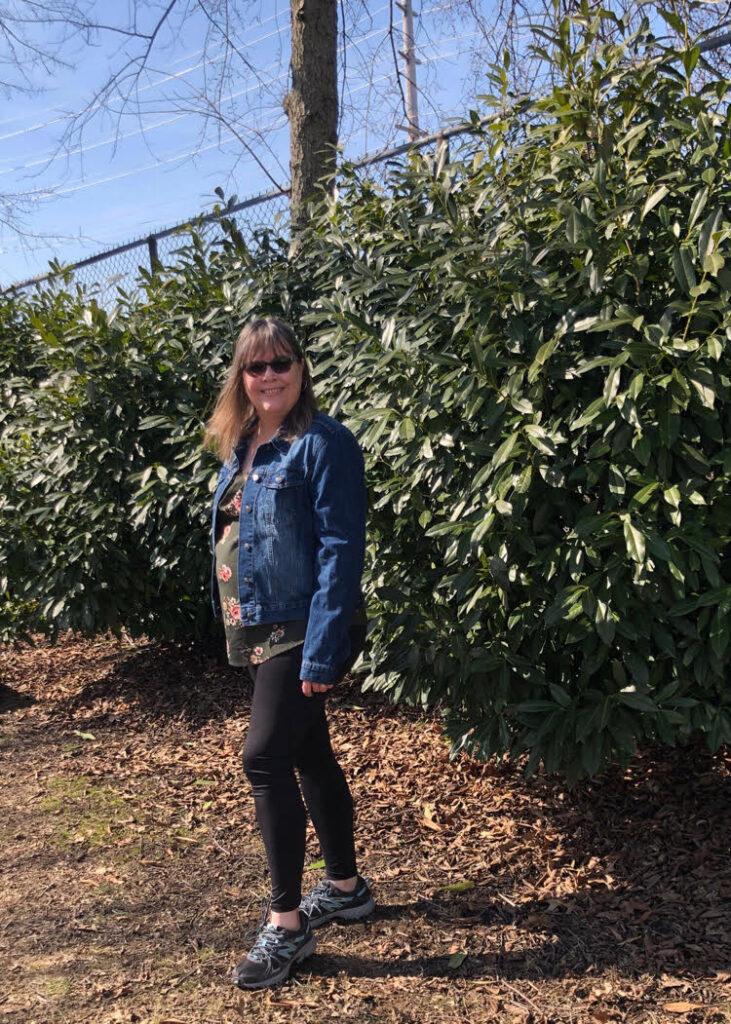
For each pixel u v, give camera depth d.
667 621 2.85
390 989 2.50
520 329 2.86
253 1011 2.43
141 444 4.73
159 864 3.24
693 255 2.66
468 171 3.36
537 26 3.00
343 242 3.75
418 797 3.65
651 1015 2.34
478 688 3.10
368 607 3.42
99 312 4.68
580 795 3.54
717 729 2.89
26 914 2.95
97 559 4.71
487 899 2.93
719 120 2.96
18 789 3.96
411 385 3.09
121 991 2.53
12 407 5.71
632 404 2.61
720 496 2.76
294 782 2.54
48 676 5.59
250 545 2.53
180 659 5.55
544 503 2.92
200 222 4.84
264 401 2.56
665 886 2.92
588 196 2.82
